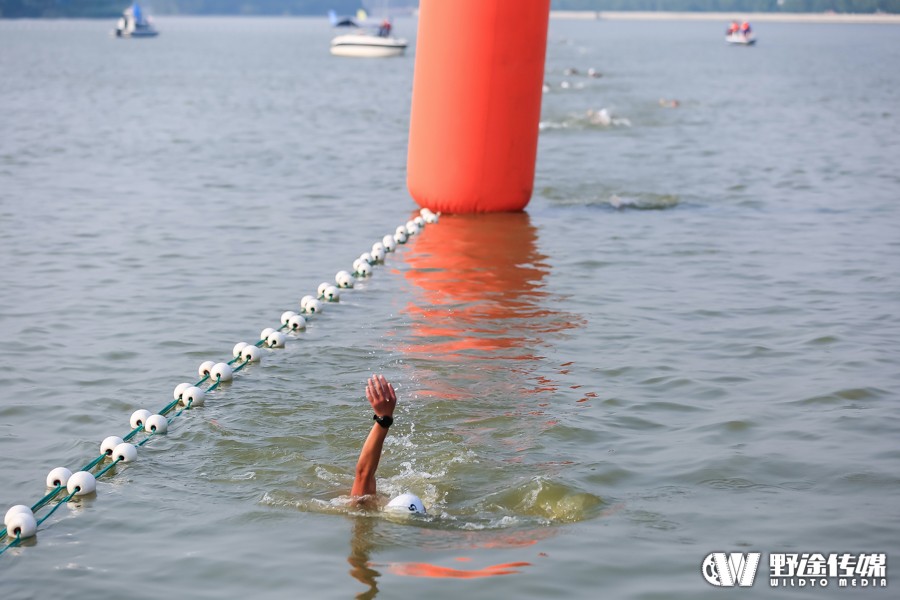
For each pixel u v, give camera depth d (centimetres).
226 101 4331
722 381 962
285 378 982
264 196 2017
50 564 634
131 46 11081
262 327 1157
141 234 1647
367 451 710
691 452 796
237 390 948
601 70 6625
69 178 2236
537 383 959
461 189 1756
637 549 643
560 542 652
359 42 8606
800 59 8425
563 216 1795
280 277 1378
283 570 620
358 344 1086
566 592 591
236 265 1444
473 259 1471
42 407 909
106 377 988
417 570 617
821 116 3725
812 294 1278
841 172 2344
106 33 15988
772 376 977
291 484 746
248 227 1709
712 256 1491
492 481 746
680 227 1705
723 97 4553
